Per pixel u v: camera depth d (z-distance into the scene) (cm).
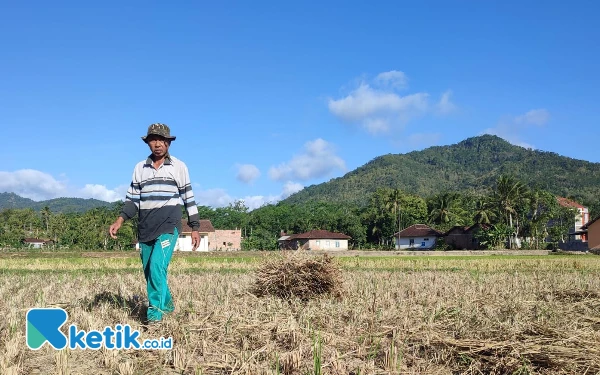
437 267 2319
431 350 503
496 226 6844
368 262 2662
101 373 433
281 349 495
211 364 442
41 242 8150
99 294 806
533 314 683
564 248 6069
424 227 7794
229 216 9419
